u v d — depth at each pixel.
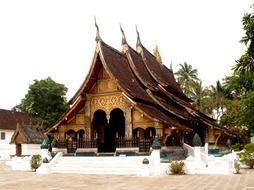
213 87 64.56
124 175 19.38
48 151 24.56
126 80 24.89
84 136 24.55
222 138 34.34
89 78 24.00
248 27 11.20
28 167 25.03
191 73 66.81
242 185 14.17
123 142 22.98
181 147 25.86
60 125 25.27
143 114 22.33
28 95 67.50
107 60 23.98
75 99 24.62
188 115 28.92
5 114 62.75
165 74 35.25
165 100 29.39
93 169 21.06
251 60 11.41
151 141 22.11
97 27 24.17
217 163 19.94
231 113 49.91
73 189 13.62
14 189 13.88
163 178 17.53
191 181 16.00
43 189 13.75
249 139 45.28
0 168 28.09
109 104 24.11
